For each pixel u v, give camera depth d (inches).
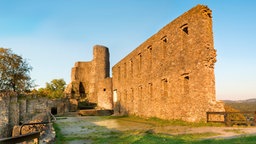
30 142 284.0
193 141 413.4
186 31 836.0
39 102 1753.2
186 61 788.6
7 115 1424.7
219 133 510.3
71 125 880.9
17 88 1974.7
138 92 1230.9
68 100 2066.9
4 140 201.0
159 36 984.3
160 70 966.4
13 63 1953.7
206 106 685.9
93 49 2834.6
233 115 738.2
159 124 793.6
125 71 1494.8
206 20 727.1
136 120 1023.6
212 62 709.3
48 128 692.1
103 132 629.6
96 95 2549.2
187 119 761.6
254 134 449.1
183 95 795.4
